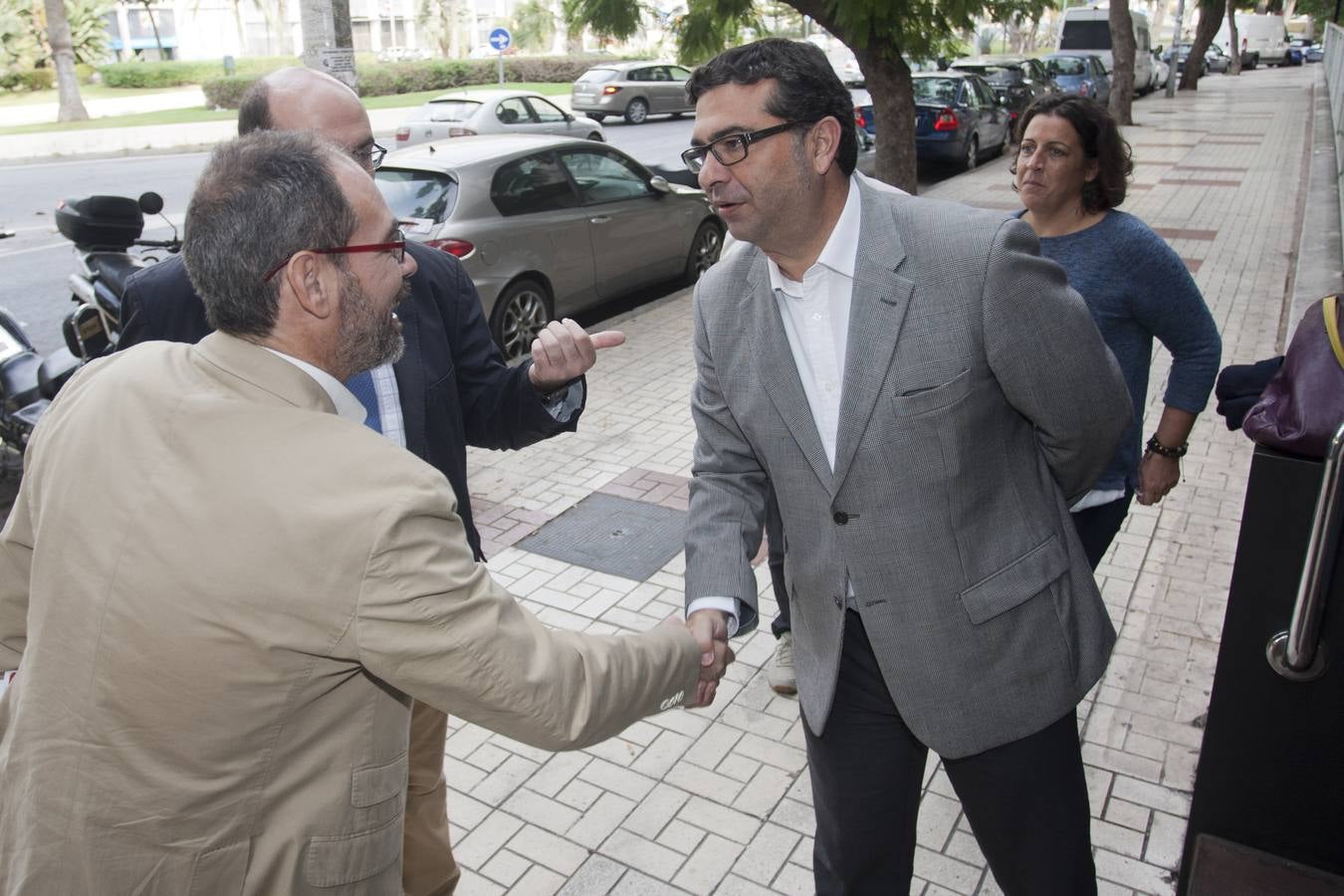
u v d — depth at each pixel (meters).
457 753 3.26
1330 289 7.75
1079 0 40.88
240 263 1.37
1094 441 1.91
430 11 50.84
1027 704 1.92
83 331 5.49
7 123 28.59
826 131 1.76
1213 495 4.81
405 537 1.31
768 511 2.33
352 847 1.41
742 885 2.72
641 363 7.27
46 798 1.31
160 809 1.30
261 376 1.39
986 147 18.03
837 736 2.05
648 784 3.10
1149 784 2.99
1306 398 1.78
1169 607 3.89
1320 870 1.96
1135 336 2.70
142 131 24.70
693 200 9.16
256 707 1.30
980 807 2.00
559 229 7.62
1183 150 17.48
